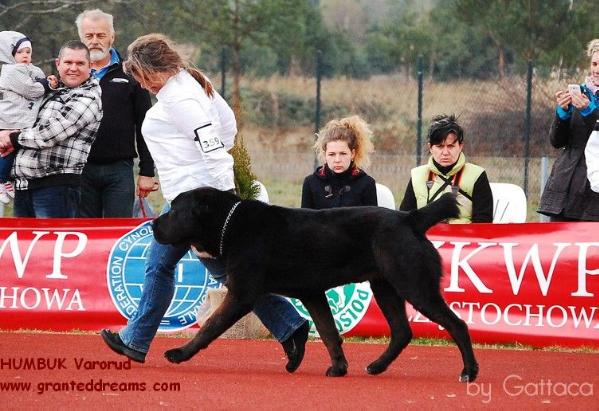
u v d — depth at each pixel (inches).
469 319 509.4
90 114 519.2
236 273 394.9
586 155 516.4
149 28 1333.7
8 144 517.3
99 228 542.3
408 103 1558.8
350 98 1657.2
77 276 541.6
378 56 1879.9
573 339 494.6
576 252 498.9
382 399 345.7
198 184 408.2
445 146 512.4
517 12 1433.3
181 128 399.9
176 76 399.9
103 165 560.7
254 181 529.0
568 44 1386.6
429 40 1792.6
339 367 401.4
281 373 408.2
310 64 1764.3
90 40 560.4
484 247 510.6
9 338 504.7
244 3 1483.8
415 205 520.1
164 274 412.2
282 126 1604.3
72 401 336.2
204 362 436.5
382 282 406.6
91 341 495.5
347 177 510.6
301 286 398.3
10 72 526.0
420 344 503.8
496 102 1286.9
